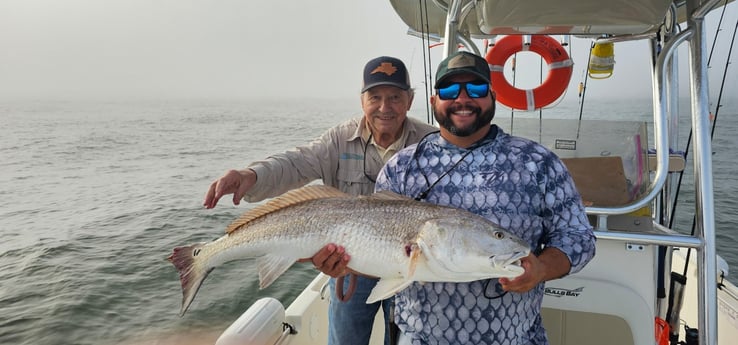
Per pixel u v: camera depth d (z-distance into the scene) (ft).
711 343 7.36
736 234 31.24
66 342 22.48
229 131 113.91
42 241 36.06
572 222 6.15
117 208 45.70
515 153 6.31
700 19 7.69
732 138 65.21
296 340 10.16
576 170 9.23
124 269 30.48
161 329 23.25
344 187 9.94
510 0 8.14
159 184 58.44
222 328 22.85
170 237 36.78
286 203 6.94
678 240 7.57
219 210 43.86
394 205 6.30
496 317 6.17
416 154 6.85
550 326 8.50
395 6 12.88
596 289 8.18
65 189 56.54
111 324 23.99
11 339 22.75
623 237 7.81
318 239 6.50
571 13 8.29
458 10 9.34
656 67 8.21
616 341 8.18
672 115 10.76
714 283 7.38
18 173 67.36
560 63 11.98
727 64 10.14
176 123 133.39
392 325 9.04
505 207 6.19
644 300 8.04
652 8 7.98
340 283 7.91
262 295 25.03
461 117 6.30
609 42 11.19
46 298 26.32
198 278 7.35
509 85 12.31
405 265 6.03
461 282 6.17
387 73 9.04
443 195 6.51
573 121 9.77
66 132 111.24
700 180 7.52
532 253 5.88
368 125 9.70
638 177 9.14
